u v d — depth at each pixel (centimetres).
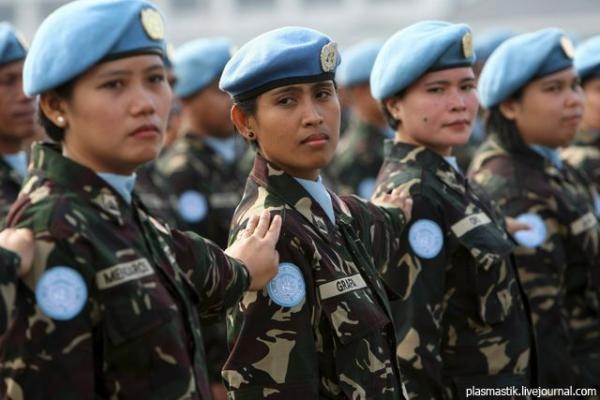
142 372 577
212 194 1261
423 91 858
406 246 826
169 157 1277
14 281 551
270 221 692
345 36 3819
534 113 1002
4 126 1000
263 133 708
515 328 859
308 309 692
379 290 721
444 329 850
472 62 871
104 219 585
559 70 1003
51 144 599
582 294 1005
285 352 682
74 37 576
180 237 627
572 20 3155
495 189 995
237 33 3859
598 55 1258
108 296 572
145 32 589
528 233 970
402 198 800
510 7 3209
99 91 581
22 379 564
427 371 816
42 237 567
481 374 848
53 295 562
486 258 838
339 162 1544
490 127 1027
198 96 1290
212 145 1293
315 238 703
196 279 623
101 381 579
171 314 586
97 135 584
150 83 594
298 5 3838
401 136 882
